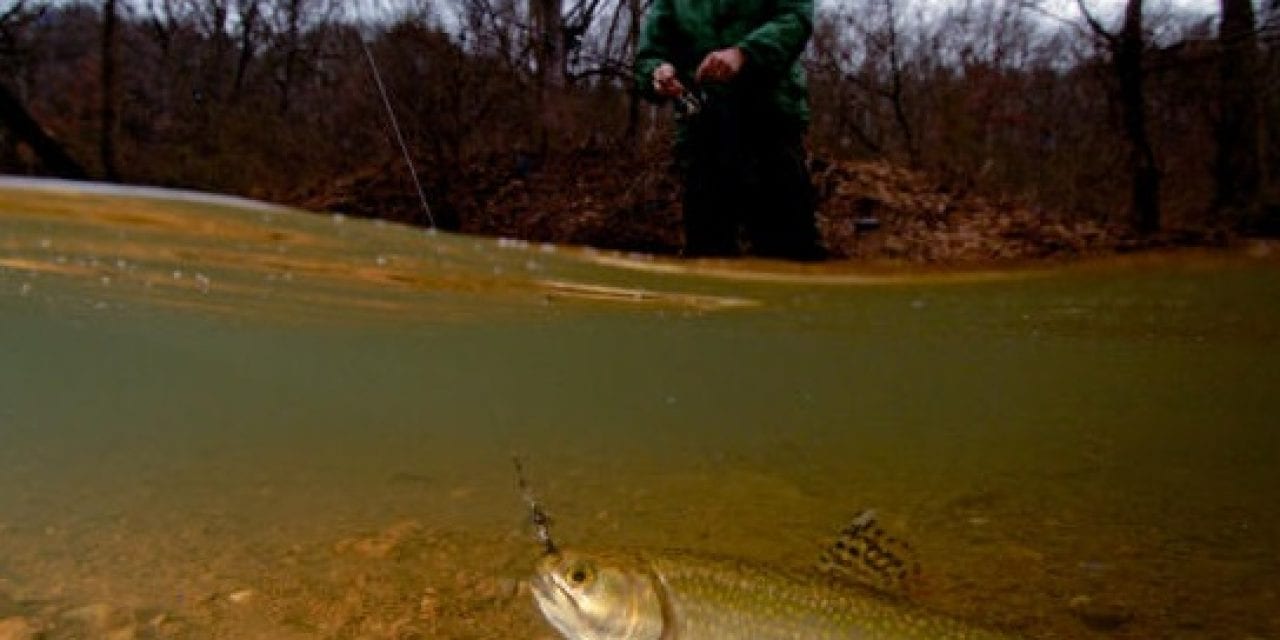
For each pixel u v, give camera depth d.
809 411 5.23
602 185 17.67
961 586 2.80
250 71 30.80
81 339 5.98
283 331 6.77
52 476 3.72
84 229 9.36
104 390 5.07
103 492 3.56
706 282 10.25
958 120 23.88
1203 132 22.47
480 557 3.02
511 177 18.42
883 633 1.86
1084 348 7.07
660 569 1.94
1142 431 4.71
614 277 10.30
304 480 3.81
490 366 6.24
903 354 6.82
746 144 10.73
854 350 6.96
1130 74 20.03
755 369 6.32
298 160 22.14
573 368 6.22
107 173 22.22
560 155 19.05
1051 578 2.87
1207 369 6.29
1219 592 2.77
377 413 5.04
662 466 4.17
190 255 8.92
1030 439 4.60
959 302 9.66
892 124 24.98
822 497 3.69
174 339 6.25
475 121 19.30
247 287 7.97
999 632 1.91
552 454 4.35
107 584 2.74
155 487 3.64
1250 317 8.66
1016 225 14.98
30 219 9.49
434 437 4.60
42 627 2.45
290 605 2.65
